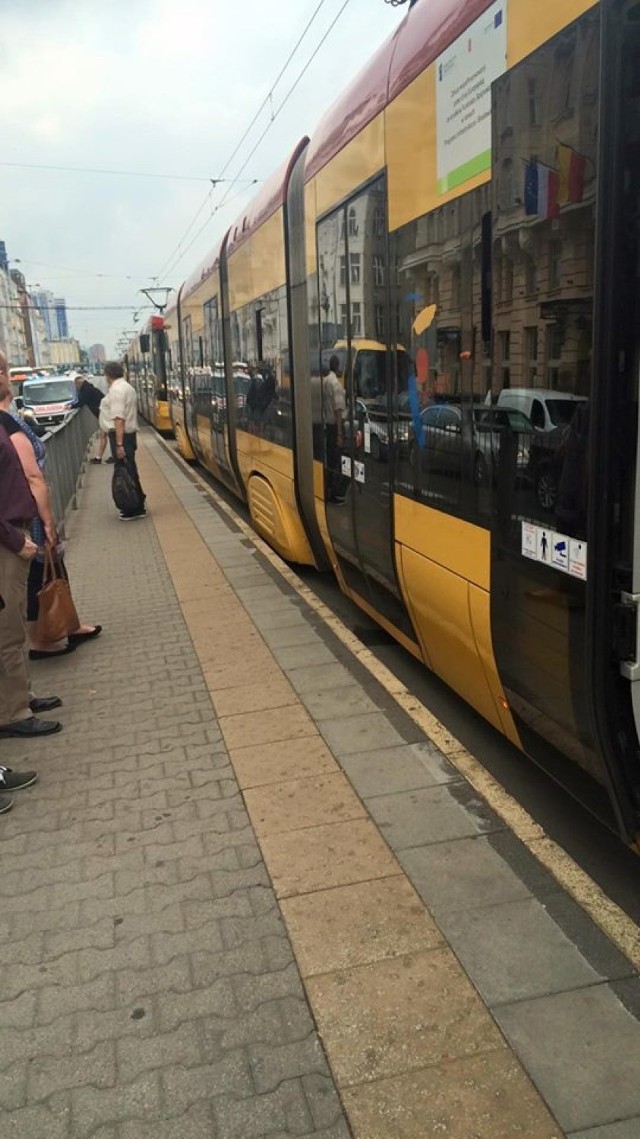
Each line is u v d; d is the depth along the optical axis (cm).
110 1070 227
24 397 2848
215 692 483
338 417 526
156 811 356
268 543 884
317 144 546
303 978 254
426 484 373
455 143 318
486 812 342
